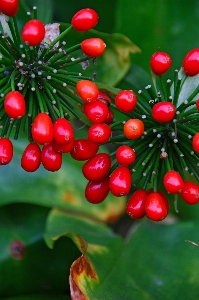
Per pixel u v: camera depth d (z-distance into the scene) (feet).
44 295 1.37
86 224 1.38
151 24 1.40
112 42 1.35
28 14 1.12
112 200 1.40
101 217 1.39
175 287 1.25
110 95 1.23
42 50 1.15
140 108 1.15
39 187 1.38
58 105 1.11
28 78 1.12
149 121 1.15
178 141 1.14
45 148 1.11
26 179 1.39
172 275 1.28
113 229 1.41
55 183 1.39
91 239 1.34
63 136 1.07
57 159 1.11
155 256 1.32
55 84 1.13
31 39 1.07
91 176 1.13
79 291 1.16
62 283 1.39
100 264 1.27
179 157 1.16
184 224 1.38
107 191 1.16
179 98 1.18
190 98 1.14
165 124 1.15
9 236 1.39
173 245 1.35
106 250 1.31
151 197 1.11
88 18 1.11
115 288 1.22
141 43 1.41
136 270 1.28
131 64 1.41
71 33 1.32
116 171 1.10
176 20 1.40
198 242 1.35
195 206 1.39
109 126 1.12
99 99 1.16
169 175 1.10
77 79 1.13
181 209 1.40
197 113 1.16
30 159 1.11
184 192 1.11
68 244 1.40
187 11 1.39
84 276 1.19
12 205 1.41
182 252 1.33
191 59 1.13
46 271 1.39
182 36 1.40
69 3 1.51
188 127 1.13
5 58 1.11
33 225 1.41
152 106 1.15
